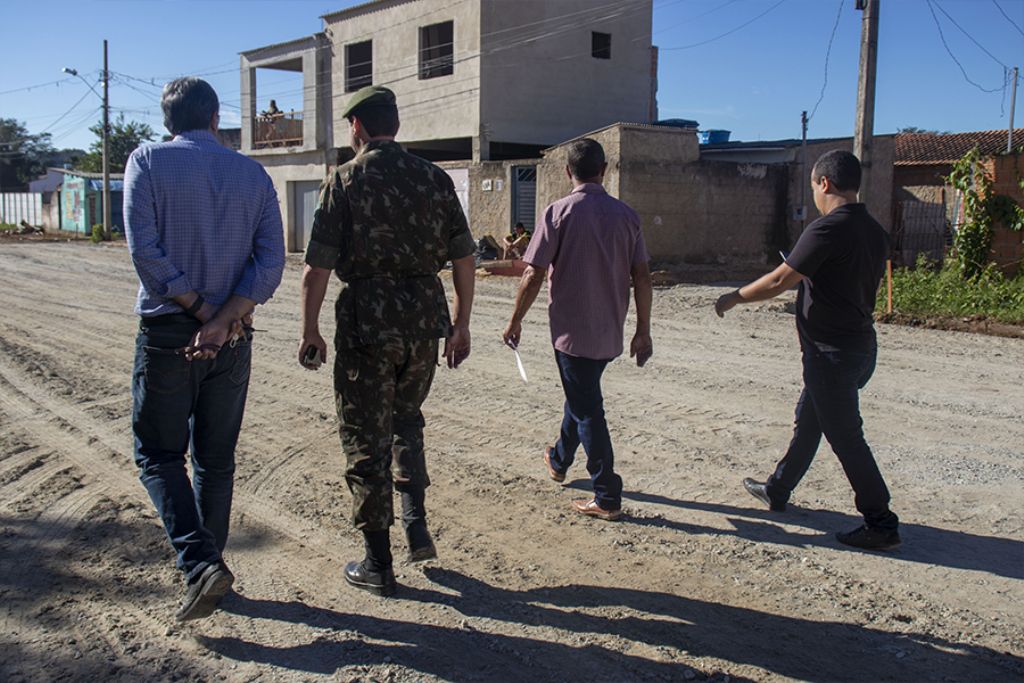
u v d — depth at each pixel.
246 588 3.84
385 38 26.34
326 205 3.51
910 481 5.27
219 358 3.42
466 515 4.70
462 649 3.35
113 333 10.71
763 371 8.47
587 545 4.31
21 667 3.17
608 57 26.16
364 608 3.67
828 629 3.51
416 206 3.54
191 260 3.31
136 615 3.58
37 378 7.96
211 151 3.38
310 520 4.61
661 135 19.03
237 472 5.36
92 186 42.16
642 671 3.20
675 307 13.59
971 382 8.09
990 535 4.45
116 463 5.50
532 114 24.53
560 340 4.53
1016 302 12.10
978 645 3.38
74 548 4.21
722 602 3.74
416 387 3.72
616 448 5.89
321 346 3.61
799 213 20.48
